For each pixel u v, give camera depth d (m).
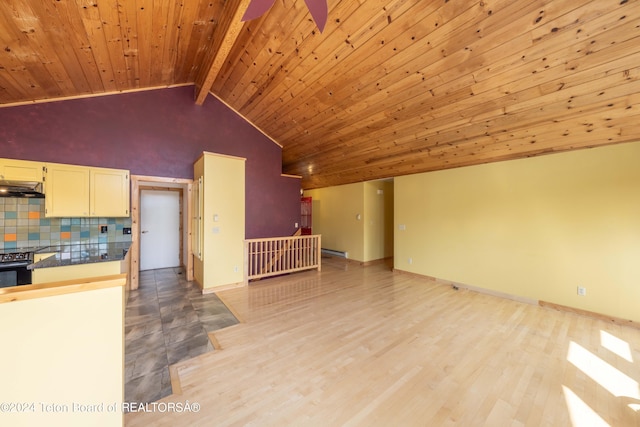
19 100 3.25
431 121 3.35
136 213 4.09
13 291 1.02
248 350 2.30
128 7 2.25
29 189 3.13
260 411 1.58
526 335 2.63
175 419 1.51
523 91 2.52
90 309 1.16
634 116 2.43
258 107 4.61
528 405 1.66
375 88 3.14
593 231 3.11
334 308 3.34
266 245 4.78
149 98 4.21
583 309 3.17
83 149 3.71
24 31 2.12
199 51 3.46
